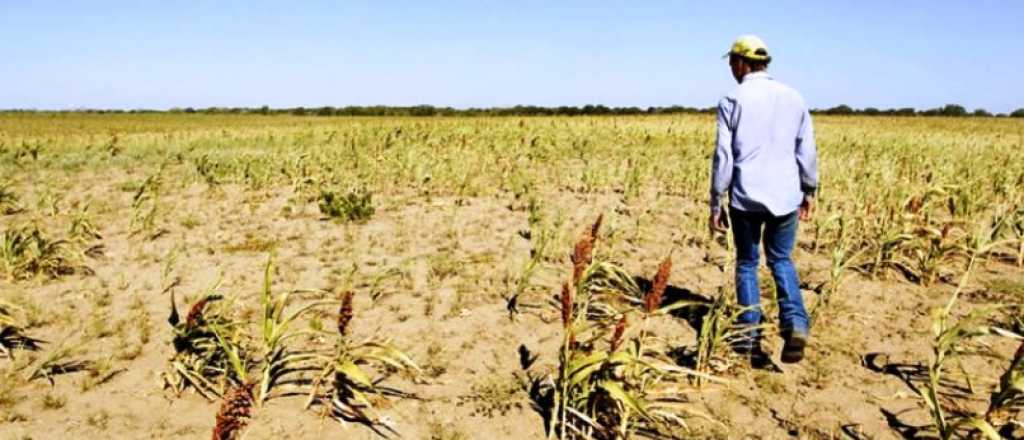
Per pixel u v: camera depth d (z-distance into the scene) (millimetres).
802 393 3814
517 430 3412
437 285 5629
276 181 12016
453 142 19938
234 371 3789
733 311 4293
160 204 9555
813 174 4168
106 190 11234
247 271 6055
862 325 4848
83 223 6875
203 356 3801
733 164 4137
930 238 5883
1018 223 6520
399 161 13195
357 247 6949
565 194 11180
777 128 4043
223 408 2385
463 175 11875
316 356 3621
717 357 4156
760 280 5848
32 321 4613
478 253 6793
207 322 3838
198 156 17281
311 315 4867
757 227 4164
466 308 5105
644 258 6773
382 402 3615
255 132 31422
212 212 9031
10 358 3994
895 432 3436
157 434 3234
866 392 3836
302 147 18391
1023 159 16656
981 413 3594
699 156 17109
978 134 33656
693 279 6035
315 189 10992
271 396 3605
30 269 5793
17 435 3176
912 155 15789
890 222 7129
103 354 4109
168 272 5531
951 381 3971
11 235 5809
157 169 14664
